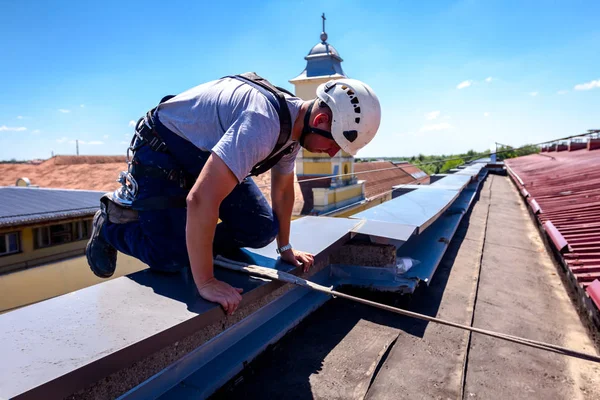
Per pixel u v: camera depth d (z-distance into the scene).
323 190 19.83
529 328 2.26
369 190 26.34
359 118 1.55
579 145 19.80
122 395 1.30
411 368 1.79
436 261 2.90
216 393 1.56
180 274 1.77
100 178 20.06
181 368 1.53
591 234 3.32
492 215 6.05
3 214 10.13
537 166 12.98
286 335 2.02
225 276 1.80
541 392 1.67
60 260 11.18
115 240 1.83
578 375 1.80
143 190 1.67
